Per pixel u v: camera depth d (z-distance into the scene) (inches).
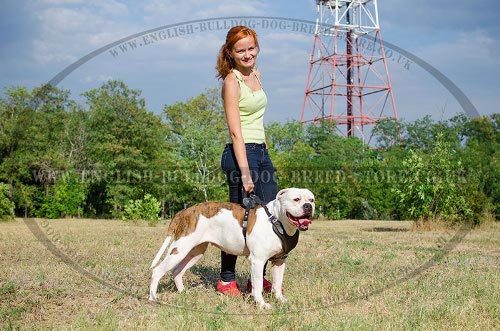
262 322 171.6
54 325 167.5
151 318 174.2
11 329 159.3
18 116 903.7
